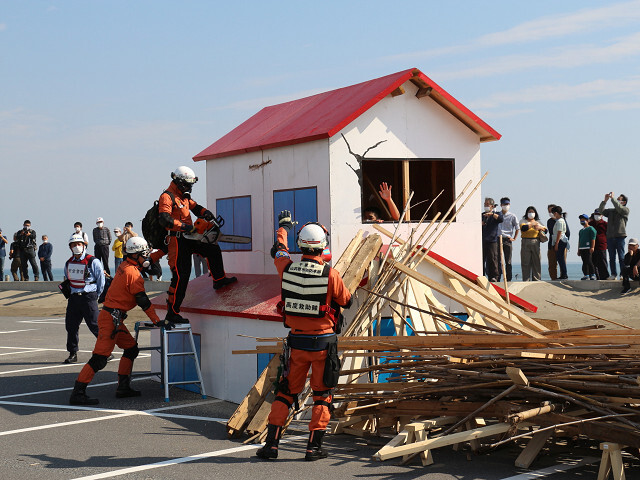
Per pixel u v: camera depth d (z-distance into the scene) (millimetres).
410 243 9570
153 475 6512
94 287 13109
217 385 10180
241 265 11570
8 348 15688
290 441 7754
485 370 7105
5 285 29625
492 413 6910
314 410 7059
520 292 18875
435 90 10367
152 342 11641
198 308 10383
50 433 8109
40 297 27969
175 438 7891
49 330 19484
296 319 7121
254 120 12789
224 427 8422
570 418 6492
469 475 6426
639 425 6090
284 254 7570
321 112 10852
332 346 7027
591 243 19844
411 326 8641
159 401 9938
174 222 9758
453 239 10742
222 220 10562
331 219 9898
